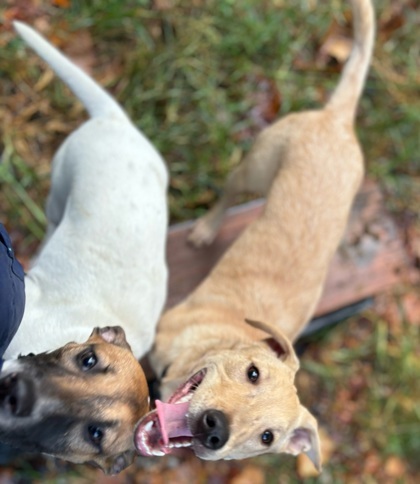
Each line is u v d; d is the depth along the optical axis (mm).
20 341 923
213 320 1055
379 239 1282
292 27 1388
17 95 1226
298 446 987
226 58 1342
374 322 1345
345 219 1104
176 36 1314
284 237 1079
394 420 1332
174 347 1047
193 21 1326
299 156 1100
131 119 1271
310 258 1080
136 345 992
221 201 1202
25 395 818
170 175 1279
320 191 1089
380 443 1318
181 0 1326
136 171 1021
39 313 942
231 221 1228
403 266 1303
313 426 965
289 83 1367
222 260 1103
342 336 1331
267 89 1355
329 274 1243
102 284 973
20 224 1191
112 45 1284
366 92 1403
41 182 1213
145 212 1005
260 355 964
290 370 970
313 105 1373
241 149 1320
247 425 911
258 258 1081
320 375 1306
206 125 1306
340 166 1103
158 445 880
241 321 1058
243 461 1249
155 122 1286
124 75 1275
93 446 845
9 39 1221
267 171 1144
